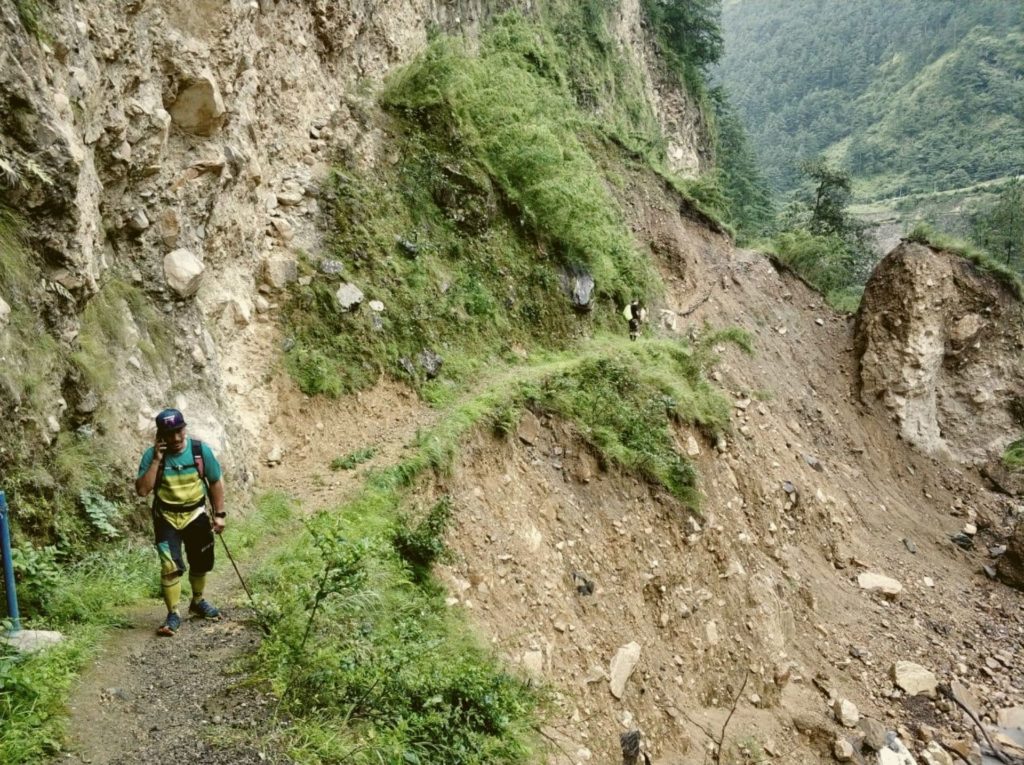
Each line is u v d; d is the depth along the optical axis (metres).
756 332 25.81
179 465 5.73
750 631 12.95
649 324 22.28
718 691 11.62
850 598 16.28
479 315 15.91
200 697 4.85
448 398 13.38
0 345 6.09
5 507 5.04
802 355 26.39
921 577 18.50
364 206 14.72
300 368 11.84
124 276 8.67
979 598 18.41
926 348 25.33
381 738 4.74
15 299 6.44
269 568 7.13
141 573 6.59
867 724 12.38
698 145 51.28
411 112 17.53
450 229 16.81
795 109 123.81
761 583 14.02
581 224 19.89
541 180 19.22
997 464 25.36
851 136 113.69
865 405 25.66
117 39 8.55
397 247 15.06
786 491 17.62
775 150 111.56
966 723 13.27
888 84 117.88
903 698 13.56
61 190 6.98
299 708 4.85
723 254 28.98
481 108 19.25
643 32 46.41
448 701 5.86
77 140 7.30
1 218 6.52
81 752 4.14
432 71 18.33
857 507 20.19
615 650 10.34
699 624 12.23
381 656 5.71
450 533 9.46
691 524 13.42
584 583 10.90
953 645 15.82
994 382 25.95
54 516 6.30
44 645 4.93
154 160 9.18
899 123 106.19
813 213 42.03
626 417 14.20
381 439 11.58
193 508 5.77
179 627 5.79
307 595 5.82
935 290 25.62
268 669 5.18
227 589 6.77
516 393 12.98
